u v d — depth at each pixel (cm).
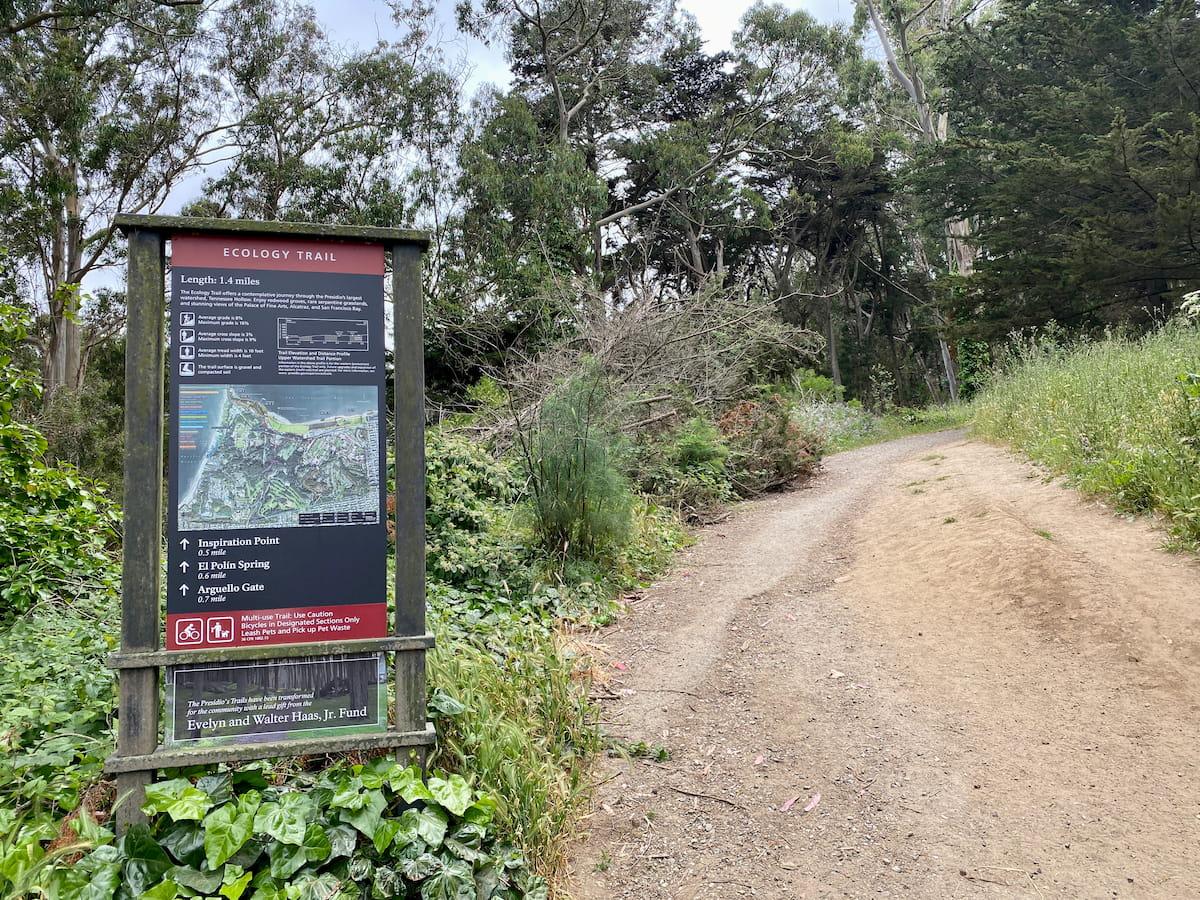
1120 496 658
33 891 249
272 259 318
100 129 2198
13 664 388
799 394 2123
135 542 302
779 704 463
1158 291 1775
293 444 316
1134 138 1527
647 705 473
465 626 519
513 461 898
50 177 2064
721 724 446
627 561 741
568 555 702
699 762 410
